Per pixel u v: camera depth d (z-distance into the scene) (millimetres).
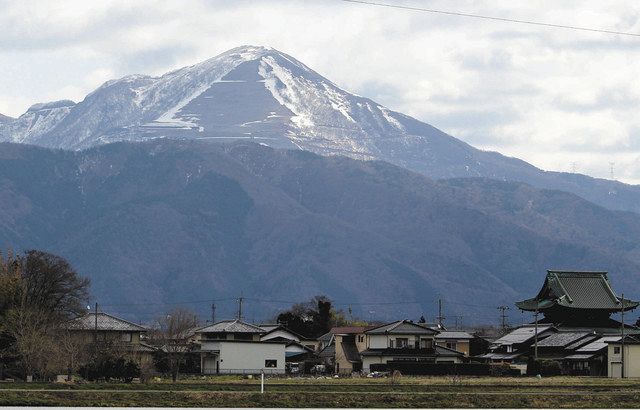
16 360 187375
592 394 150500
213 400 139375
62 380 177625
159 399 138750
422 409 136875
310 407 137375
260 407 136250
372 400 142000
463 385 167375
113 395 139625
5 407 128500
